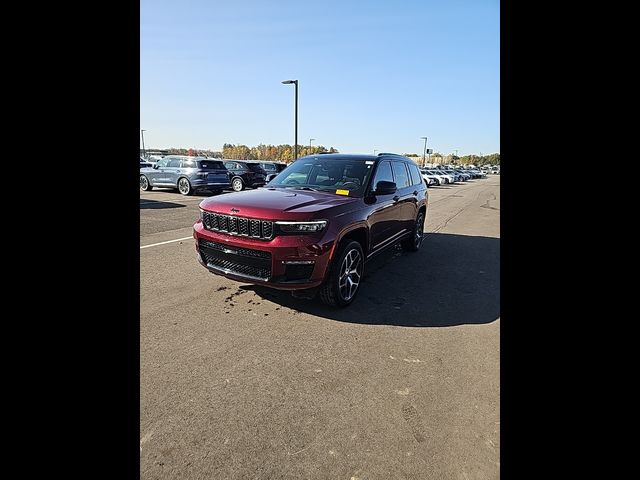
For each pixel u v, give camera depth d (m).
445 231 9.16
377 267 5.50
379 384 2.43
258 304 3.76
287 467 1.74
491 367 2.64
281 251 3.13
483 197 20.94
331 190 4.21
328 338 3.07
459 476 1.69
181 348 2.84
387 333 3.20
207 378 2.45
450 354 2.84
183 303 3.74
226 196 3.85
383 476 1.69
